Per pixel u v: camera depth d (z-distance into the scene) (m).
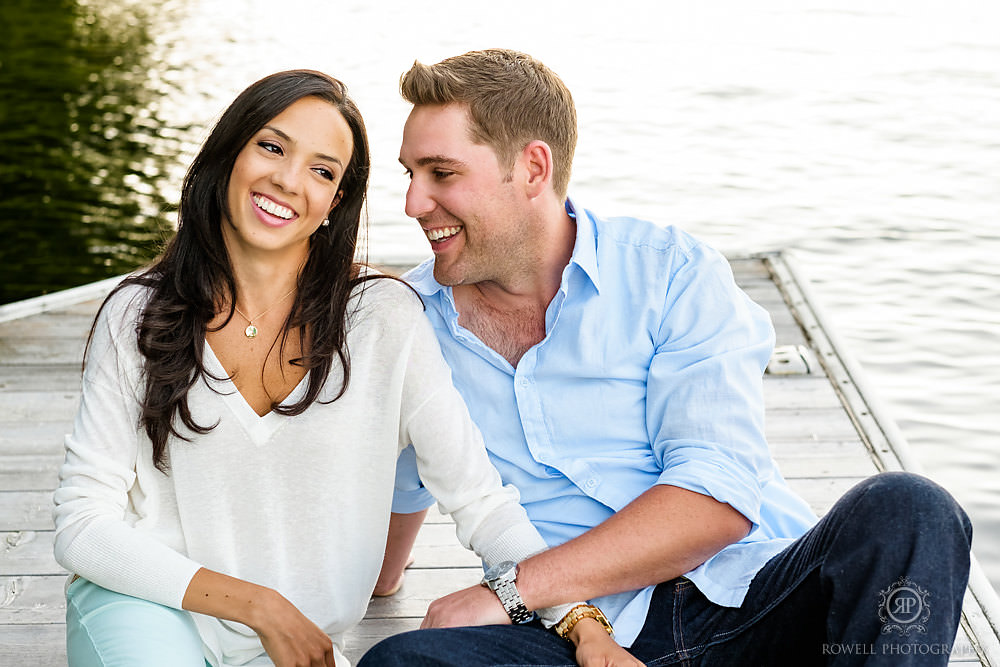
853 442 3.33
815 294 4.24
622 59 10.77
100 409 1.96
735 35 11.60
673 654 1.98
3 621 2.58
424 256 4.62
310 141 1.95
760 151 8.30
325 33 11.70
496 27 11.98
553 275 2.19
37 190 7.27
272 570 2.03
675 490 1.99
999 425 4.67
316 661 1.87
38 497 3.10
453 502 2.08
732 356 2.12
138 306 1.99
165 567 1.87
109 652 1.79
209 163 1.97
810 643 1.92
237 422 1.97
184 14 12.45
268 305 2.01
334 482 2.01
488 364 2.21
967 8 12.49
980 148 8.24
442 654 1.82
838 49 11.02
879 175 7.75
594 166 8.02
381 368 2.04
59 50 10.80
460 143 2.06
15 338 4.05
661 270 2.17
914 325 5.59
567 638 1.95
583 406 2.17
